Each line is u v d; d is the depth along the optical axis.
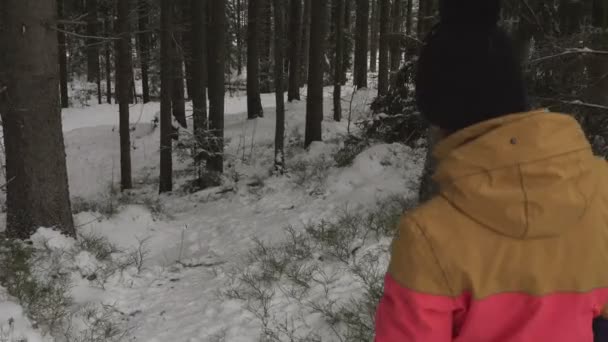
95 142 18.52
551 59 5.05
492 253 1.09
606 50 4.93
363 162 9.84
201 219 9.61
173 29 14.50
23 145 6.72
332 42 25.66
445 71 1.15
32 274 5.72
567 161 1.05
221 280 6.01
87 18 20.69
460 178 1.09
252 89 19.36
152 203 10.88
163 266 6.95
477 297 1.09
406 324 1.11
